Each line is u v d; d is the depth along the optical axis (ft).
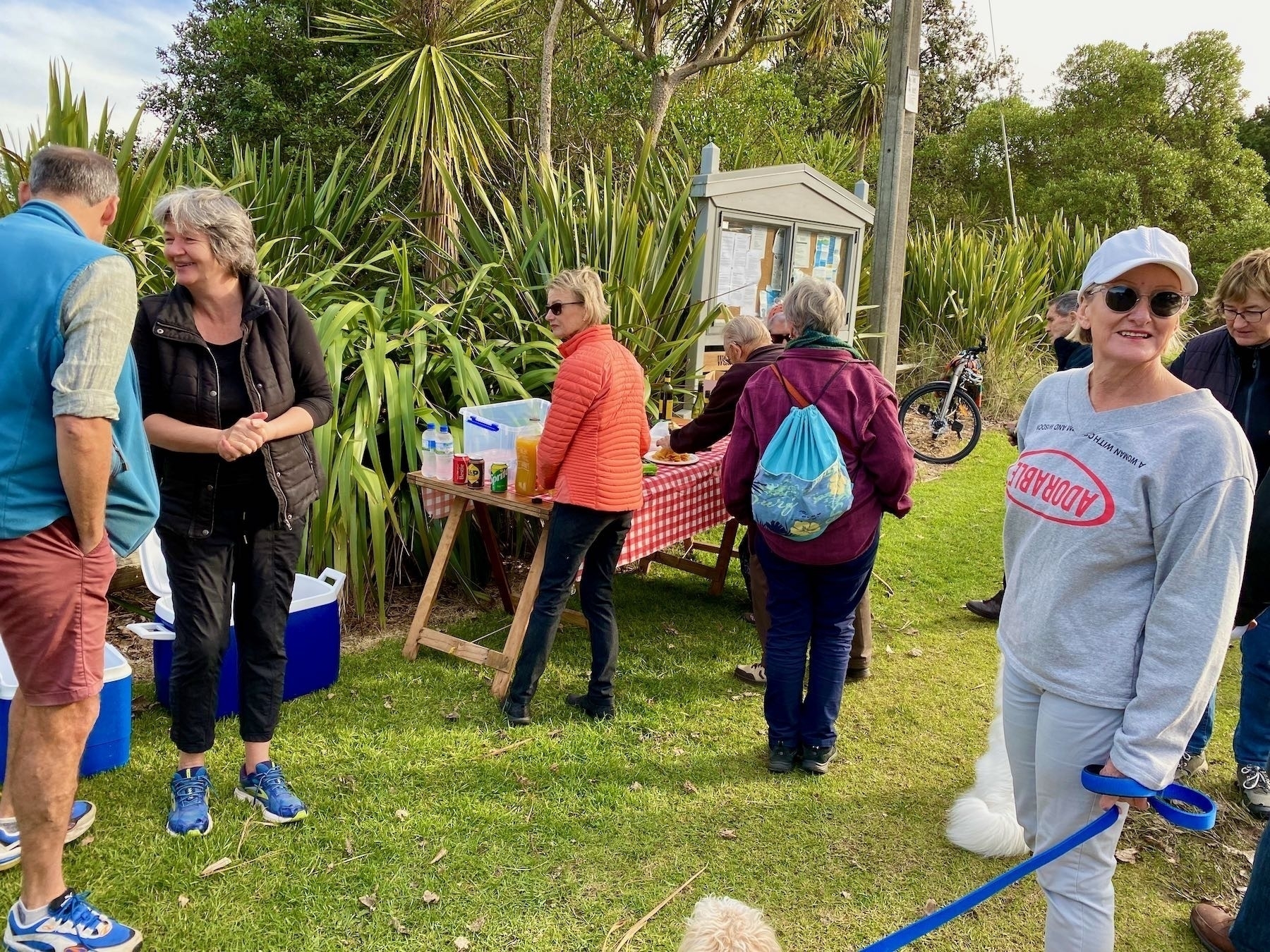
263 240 17.42
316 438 12.28
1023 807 6.42
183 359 7.54
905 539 18.79
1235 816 9.61
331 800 8.84
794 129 41.27
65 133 14.12
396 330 14.74
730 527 14.89
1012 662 6.09
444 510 12.39
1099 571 5.49
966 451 25.20
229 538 8.02
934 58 88.74
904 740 10.82
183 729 8.18
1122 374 5.56
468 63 25.02
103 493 6.12
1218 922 7.64
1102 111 61.82
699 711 11.25
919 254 33.04
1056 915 5.93
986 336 30.04
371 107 23.89
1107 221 57.06
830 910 7.79
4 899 7.16
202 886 7.53
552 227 17.40
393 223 18.53
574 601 14.30
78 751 6.45
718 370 18.25
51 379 5.97
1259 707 9.59
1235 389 9.55
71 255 5.96
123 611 12.69
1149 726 5.18
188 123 30.81
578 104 32.45
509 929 7.30
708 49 33.01
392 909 7.43
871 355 20.81
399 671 11.71
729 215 17.70
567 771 9.64
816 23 34.94
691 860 8.34
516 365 15.88
